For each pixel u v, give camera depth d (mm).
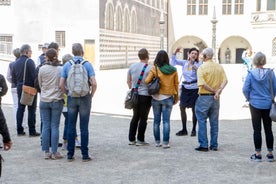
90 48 42750
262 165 8445
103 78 32594
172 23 65812
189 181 7344
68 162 8633
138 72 9867
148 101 10008
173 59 11398
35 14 42844
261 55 8453
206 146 9648
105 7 43844
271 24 53281
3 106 17609
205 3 63875
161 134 11641
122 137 11219
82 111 8492
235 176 7664
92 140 10805
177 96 9914
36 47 43000
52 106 8695
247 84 8500
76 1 42438
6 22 43344
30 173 7828
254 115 8586
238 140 10922
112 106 17750
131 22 52656
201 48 65562
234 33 62469
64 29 42812
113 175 7707
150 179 7457
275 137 11414
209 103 9523
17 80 11000
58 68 8680
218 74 9484
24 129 12352
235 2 62125
